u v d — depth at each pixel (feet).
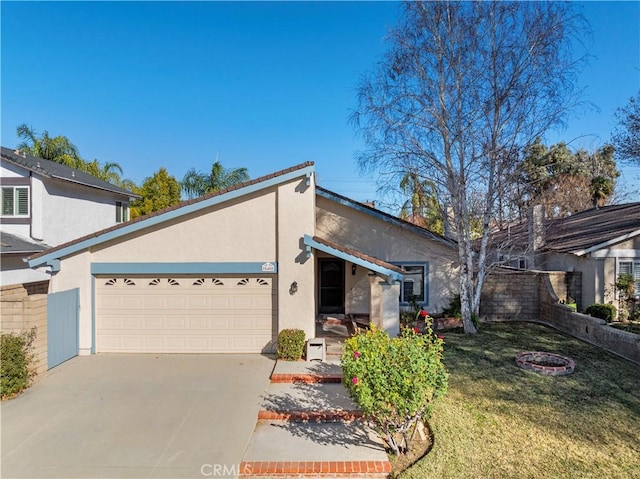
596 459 19.63
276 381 30.37
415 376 18.72
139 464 19.45
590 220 72.64
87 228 71.72
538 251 60.29
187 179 96.78
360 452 20.43
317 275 51.70
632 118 60.70
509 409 25.04
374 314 42.24
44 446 21.13
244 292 37.93
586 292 53.83
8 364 27.30
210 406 25.98
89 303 37.50
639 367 33.09
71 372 32.55
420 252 50.01
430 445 21.06
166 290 38.01
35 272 54.75
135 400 26.96
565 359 34.12
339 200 49.60
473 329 45.03
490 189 44.75
